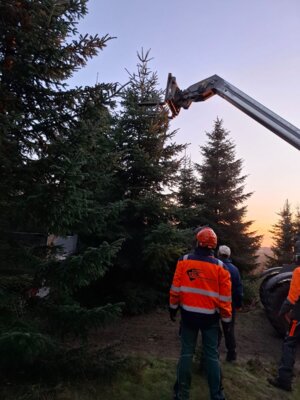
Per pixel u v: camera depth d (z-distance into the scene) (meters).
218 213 12.26
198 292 3.49
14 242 3.95
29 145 4.05
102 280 7.94
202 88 6.70
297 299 4.42
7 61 3.78
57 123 4.15
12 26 3.78
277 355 5.68
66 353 3.76
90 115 4.08
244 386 4.20
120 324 6.87
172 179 8.34
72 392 3.51
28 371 3.68
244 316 8.19
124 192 7.73
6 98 3.64
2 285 3.74
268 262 21.81
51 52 3.76
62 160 3.46
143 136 7.97
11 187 3.69
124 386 3.82
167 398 3.69
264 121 5.99
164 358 4.95
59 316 3.73
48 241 5.93
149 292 7.88
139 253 7.68
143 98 8.28
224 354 5.45
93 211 4.16
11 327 3.35
